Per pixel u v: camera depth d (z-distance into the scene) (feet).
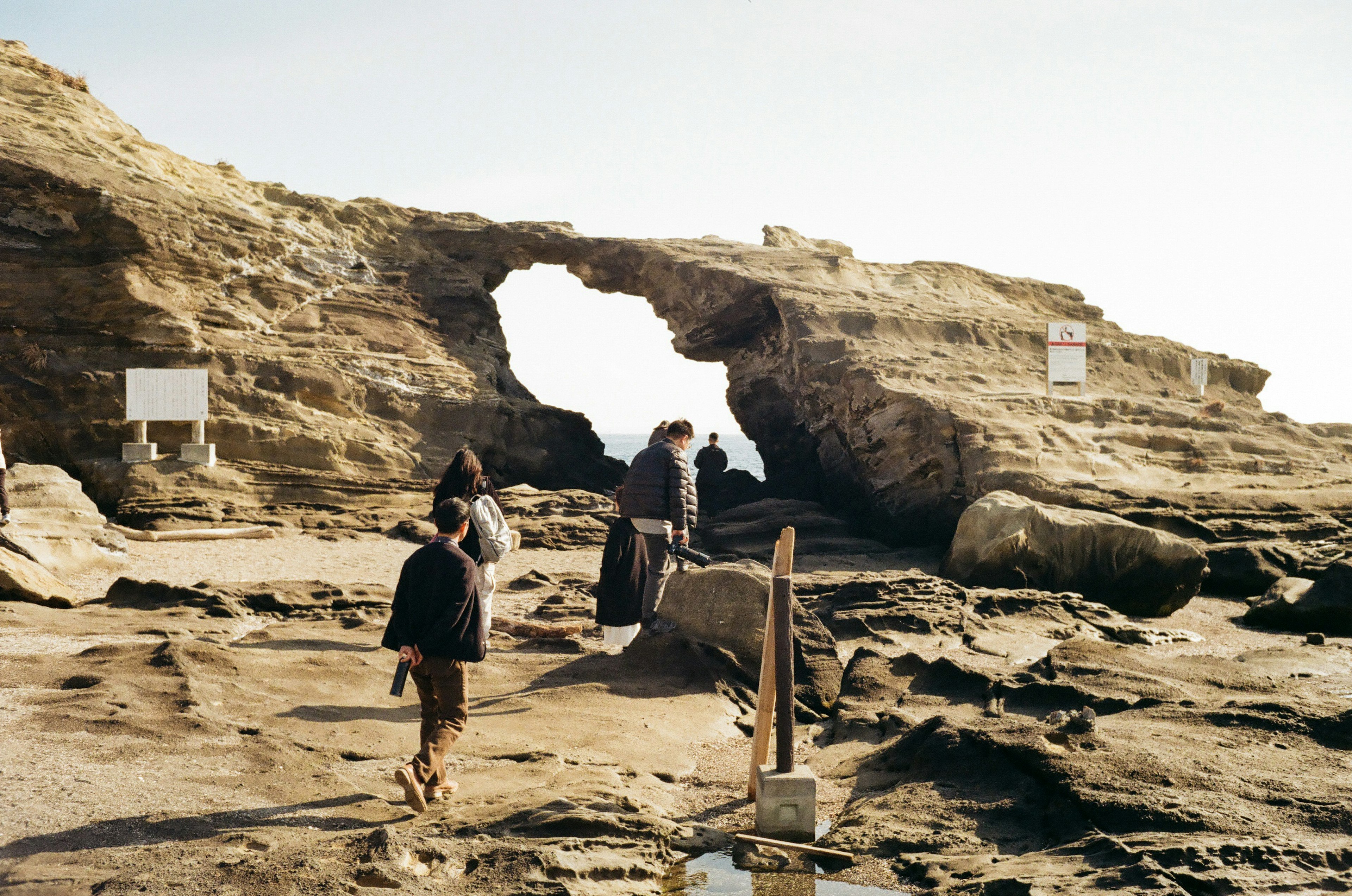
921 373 66.95
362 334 73.92
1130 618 40.37
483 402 73.97
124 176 66.80
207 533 52.13
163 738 18.44
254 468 60.59
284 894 11.75
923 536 58.18
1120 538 40.73
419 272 84.84
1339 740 17.90
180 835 13.91
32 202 60.95
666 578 28.66
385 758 18.62
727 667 25.84
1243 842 13.29
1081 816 14.82
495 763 18.48
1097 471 55.42
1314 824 14.19
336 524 58.18
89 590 36.17
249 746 18.29
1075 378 64.80
